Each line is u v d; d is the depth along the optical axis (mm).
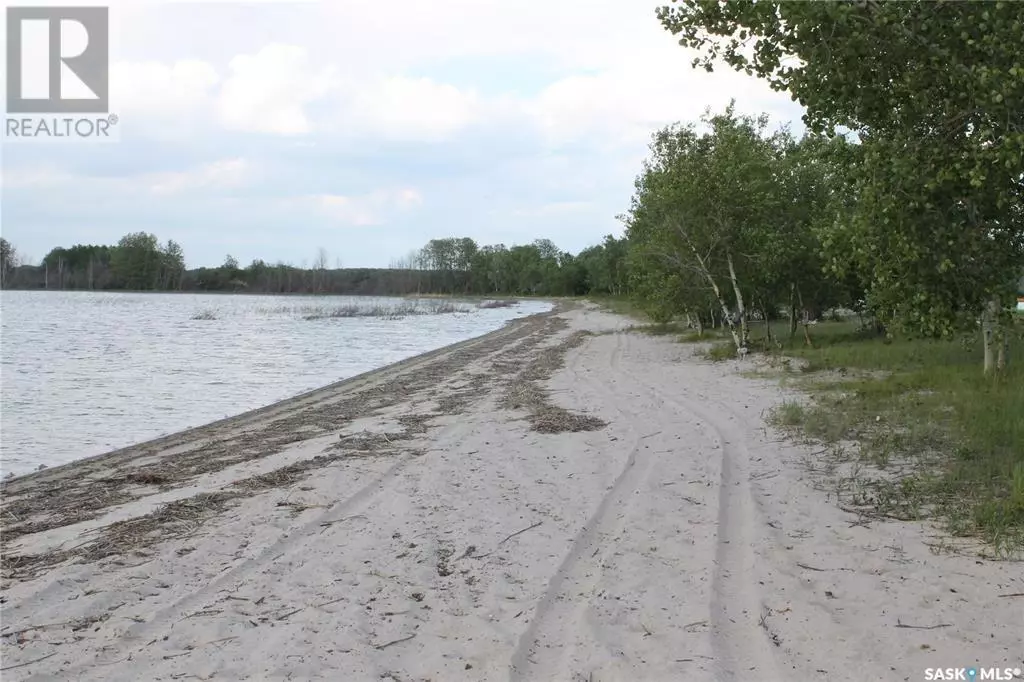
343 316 64312
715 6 7117
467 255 146125
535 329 45281
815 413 11734
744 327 22422
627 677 4348
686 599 5410
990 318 8438
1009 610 4906
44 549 7176
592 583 5812
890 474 8391
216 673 4570
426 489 8688
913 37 6672
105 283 138750
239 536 7219
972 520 6691
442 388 18891
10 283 141000
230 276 140375
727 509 7527
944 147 6902
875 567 5781
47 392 19906
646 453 10133
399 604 5527
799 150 24266
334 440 12133
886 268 7434
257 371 24812
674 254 24656
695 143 23250
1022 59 6039
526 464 9805
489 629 5066
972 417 10070
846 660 4438
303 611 5461
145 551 6922
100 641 5070
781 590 5488
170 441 13305
